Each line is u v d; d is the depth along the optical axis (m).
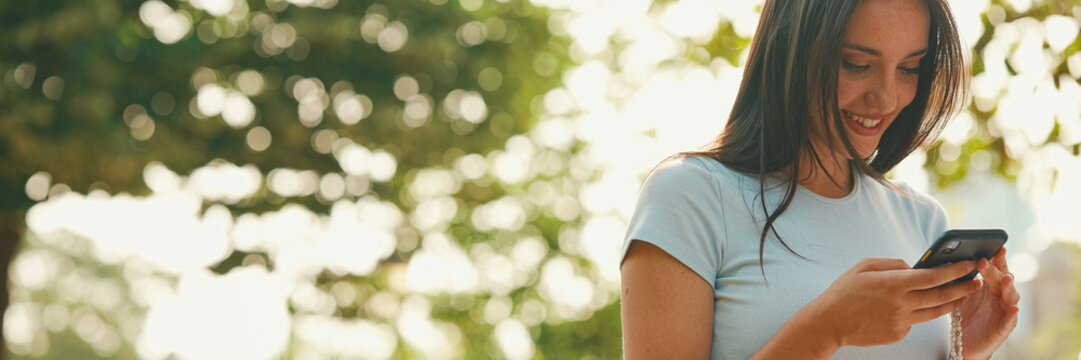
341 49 13.01
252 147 12.81
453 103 13.62
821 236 2.27
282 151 12.95
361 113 13.12
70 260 47.50
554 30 14.70
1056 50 5.28
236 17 12.96
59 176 11.77
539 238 20.00
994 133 5.66
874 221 2.38
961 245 2.05
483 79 13.78
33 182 11.99
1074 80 5.32
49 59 11.06
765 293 2.19
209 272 14.22
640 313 2.16
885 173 2.55
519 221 19.88
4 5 10.85
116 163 11.49
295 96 12.95
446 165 13.97
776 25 2.26
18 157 11.34
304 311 16.33
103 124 11.28
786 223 2.25
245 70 12.82
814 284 2.20
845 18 2.15
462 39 13.68
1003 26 5.27
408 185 14.70
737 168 2.28
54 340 46.38
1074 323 18.80
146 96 11.94
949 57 2.31
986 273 2.21
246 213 13.72
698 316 2.16
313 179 13.63
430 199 15.58
